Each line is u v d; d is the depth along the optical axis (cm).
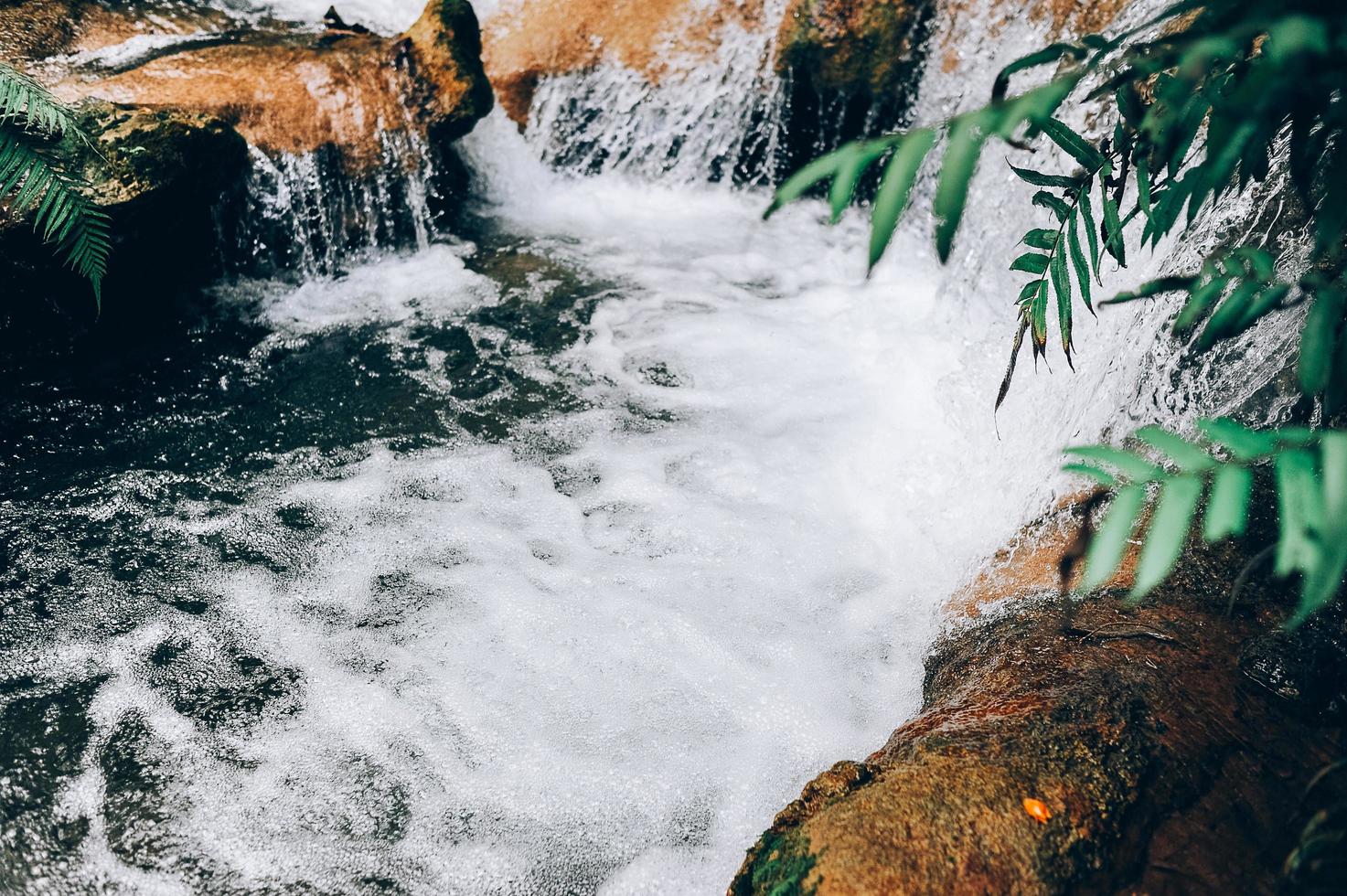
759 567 335
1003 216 438
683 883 242
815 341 454
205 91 445
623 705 287
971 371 381
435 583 327
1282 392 282
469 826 254
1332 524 109
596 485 371
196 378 410
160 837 250
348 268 481
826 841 195
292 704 286
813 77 538
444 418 402
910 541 342
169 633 306
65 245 373
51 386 392
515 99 550
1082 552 154
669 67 552
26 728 274
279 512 352
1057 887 186
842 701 288
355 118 473
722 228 549
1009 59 495
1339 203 137
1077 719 220
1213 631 245
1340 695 227
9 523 338
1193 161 297
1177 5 132
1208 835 197
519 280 491
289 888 239
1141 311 315
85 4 478
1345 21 113
